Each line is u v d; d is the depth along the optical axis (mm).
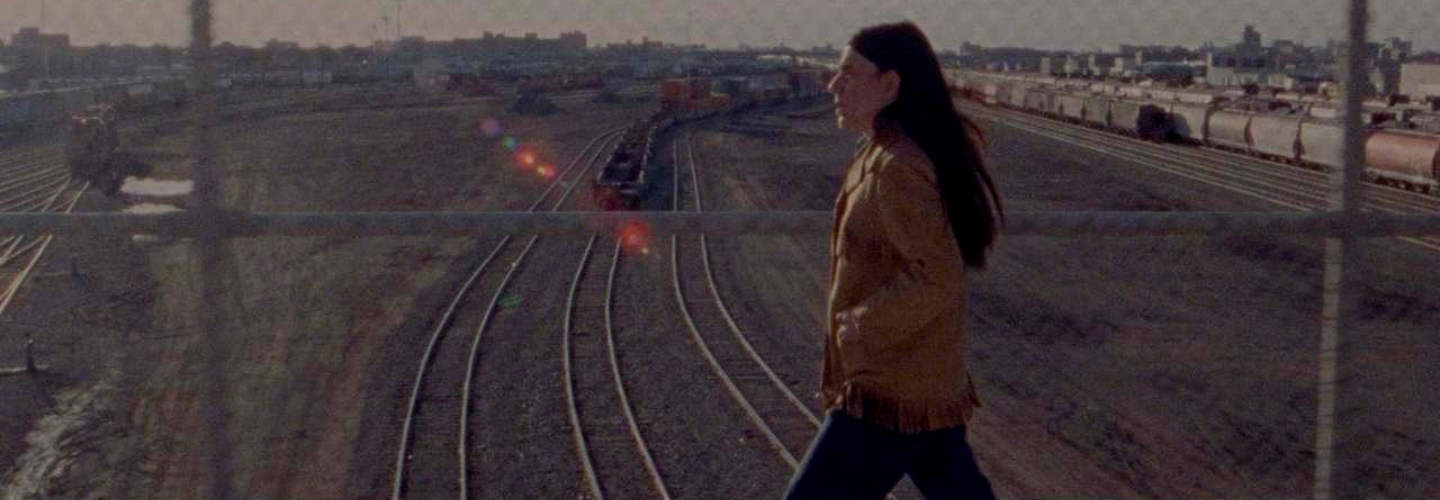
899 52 3215
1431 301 16797
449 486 9727
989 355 14531
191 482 4031
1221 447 10695
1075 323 16375
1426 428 10414
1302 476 9938
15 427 10445
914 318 3131
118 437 9805
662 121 49000
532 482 9938
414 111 46969
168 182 23969
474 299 17578
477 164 37406
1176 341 15367
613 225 3479
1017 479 9797
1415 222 3598
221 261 3482
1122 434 11117
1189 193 30328
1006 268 20000
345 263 18359
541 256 21469
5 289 16094
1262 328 16109
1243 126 36875
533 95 59312
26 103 35781
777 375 13797
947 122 3225
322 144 32531
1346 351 3693
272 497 4289
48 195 27297
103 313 13930
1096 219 3561
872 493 3355
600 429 11508
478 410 11891
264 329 11766
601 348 15117
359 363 12586
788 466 10297
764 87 54438
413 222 3463
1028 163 36531
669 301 18266
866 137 3873
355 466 9500
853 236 3223
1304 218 3604
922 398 3244
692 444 10945
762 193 31875
